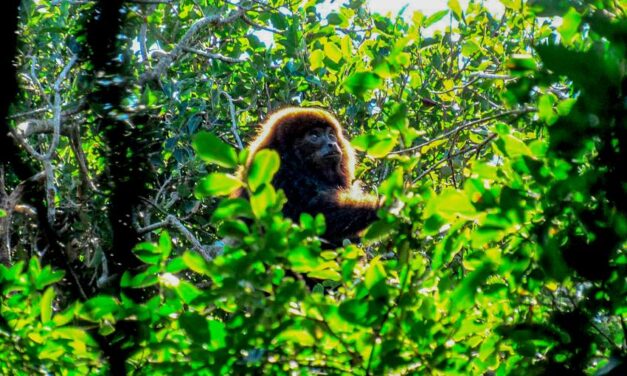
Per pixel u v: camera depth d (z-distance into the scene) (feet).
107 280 24.63
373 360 20.33
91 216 40.50
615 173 18.21
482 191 20.56
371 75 21.16
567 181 18.66
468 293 20.61
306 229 19.43
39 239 40.91
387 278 20.88
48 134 52.29
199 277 45.88
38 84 42.60
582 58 16.89
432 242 30.73
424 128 50.80
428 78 51.29
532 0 18.83
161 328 23.13
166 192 54.24
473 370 22.29
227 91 58.49
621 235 18.86
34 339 22.18
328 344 20.66
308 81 56.29
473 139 40.96
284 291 18.86
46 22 52.90
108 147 24.53
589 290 21.01
